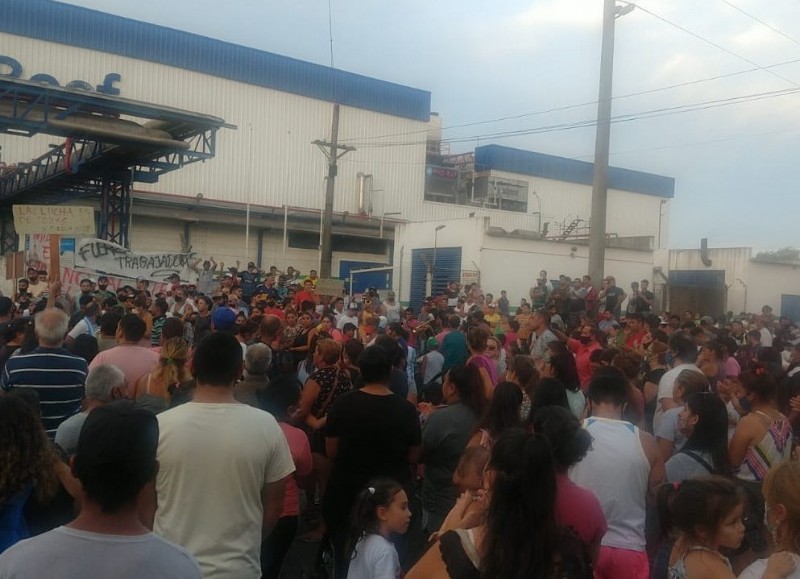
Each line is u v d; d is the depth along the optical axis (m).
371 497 4.33
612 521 4.27
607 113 18.05
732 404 6.56
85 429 2.27
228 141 42.03
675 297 30.25
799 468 3.30
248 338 8.85
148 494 2.40
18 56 36.41
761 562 3.29
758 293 30.53
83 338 7.89
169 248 39.38
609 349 7.76
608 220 55.84
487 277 27.06
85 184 28.91
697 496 3.32
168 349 5.60
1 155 35.38
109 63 38.72
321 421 6.29
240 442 3.55
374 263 45.38
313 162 44.59
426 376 10.80
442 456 5.39
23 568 2.10
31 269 19.05
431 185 50.69
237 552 3.50
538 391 5.17
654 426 6.60
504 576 2.46
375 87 46.78
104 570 2.12
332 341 6.61
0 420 3.00
